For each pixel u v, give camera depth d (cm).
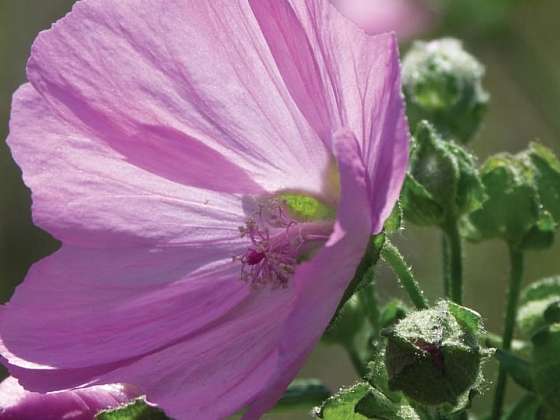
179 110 30
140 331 30
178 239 31
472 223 33
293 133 30
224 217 31
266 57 30
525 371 31
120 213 31
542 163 33
